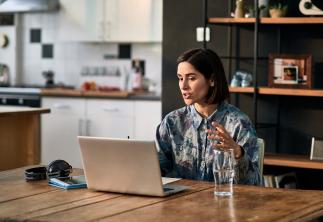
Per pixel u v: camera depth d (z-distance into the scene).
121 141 2.29
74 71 6.87
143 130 5.90
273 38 4.84
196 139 2.74
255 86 4.54
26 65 7.13
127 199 2.25
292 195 2.30
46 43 6.99
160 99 5.82
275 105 4.86
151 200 2.23
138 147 2.26
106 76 6.70
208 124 2.72
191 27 5.16
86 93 6.10
